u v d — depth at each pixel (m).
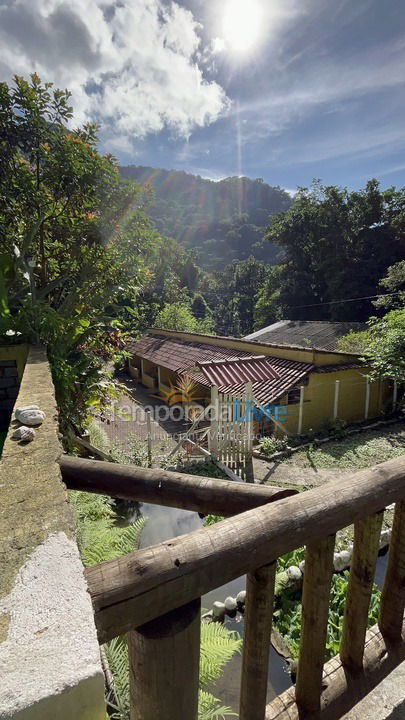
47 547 0.77
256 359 7.82
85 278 4.82
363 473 1.03
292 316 27.33
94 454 5.21
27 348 3.66
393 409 10.09
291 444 7.73
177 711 0.66
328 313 25.05
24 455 1.32
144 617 0.58
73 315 4.70
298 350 9.52
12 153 4.42
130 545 2.88
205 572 0.62
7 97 4.15
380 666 1.20
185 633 0.62
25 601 0.60
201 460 6.79
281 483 6.05
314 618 0.96
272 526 0.74
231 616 3.10
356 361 9.76
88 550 2.51
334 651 2.63
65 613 0.56
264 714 0.90
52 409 1.94
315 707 1.04
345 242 23.75
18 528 0.85
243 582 3.58
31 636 0.53
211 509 0.97
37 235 4.75
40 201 4.49
